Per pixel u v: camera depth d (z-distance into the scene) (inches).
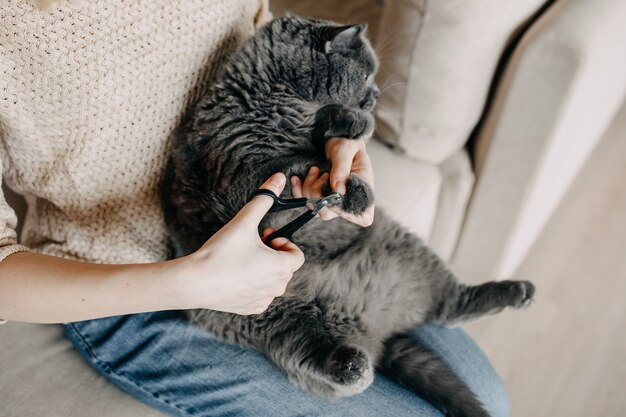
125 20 30.8
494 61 48.6
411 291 43.2
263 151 36.2
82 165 32.4
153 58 32.6
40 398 35.0
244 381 36.0
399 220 46.8
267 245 29.7
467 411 38.0
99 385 36.4
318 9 63.6
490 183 53.8
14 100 29.7
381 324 41.3
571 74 43.9
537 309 64.2
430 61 46.8
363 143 37.6
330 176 31.3
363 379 33.7
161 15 32.2
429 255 44.7
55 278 27.3
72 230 35.1
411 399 37.5
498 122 49.7
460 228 59.4
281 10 63.2
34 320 28.7
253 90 37.5
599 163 83.1
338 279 39.6
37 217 37.1
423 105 49.4
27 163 33.2
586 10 45.1
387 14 49.3
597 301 65.3
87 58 30.0
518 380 58.0
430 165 54.1
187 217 37.5
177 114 36.2
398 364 40.4
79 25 29.3
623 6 47.3
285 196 34.9
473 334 61.9
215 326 37.5
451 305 44.2
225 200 35.8
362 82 43.4
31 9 27.8
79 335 37.3
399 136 52.6
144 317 37.9
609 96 61.1
